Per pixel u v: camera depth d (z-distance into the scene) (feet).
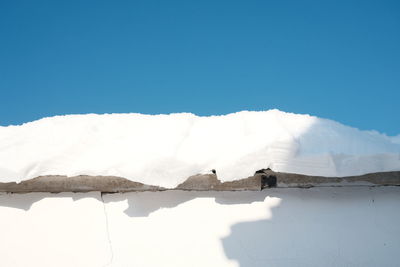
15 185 5.71
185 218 5.74
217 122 6.85
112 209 5.83
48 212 5.85
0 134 6.97
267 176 5.75
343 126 6.81
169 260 5.46
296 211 5.82
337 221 5.77
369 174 5.74
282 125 6.28
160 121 6.95
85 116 7.48
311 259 5.50
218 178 5.16
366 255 5.58
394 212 5.88
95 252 5.54
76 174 5.36
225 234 5.62
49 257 5.56
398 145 5.96
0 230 5.77
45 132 6.63
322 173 5.33
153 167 5.15
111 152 5.68
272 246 5.55
